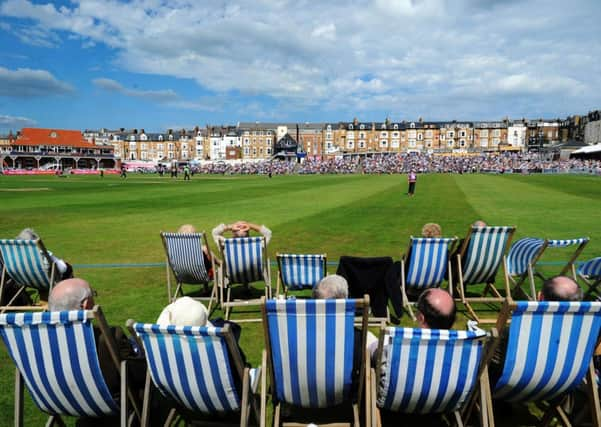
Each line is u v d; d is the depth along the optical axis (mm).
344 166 87625
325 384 2879
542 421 3348
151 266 8570
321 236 11414
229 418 3475
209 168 95750
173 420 3518
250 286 7395
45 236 11812
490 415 2820
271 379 2926
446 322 2975
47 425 3189
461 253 5820
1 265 5906
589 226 12578
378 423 2914
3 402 3812
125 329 5324
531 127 120312
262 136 131250
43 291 6234
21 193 27281
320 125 134375
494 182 38188
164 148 144000
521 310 2689
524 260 6121
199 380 2781
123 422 2949
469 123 126375
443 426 3379
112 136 145000
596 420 2982
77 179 52219
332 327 2662
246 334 5270
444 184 35594
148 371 3027
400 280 5879
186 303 3055
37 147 106750
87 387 2828
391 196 23906
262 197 24078
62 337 2666
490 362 3232
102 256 9453
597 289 6422
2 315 2594
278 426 3027
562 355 2826
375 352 3145
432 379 2689
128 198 23594
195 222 14289
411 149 127000
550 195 23438
